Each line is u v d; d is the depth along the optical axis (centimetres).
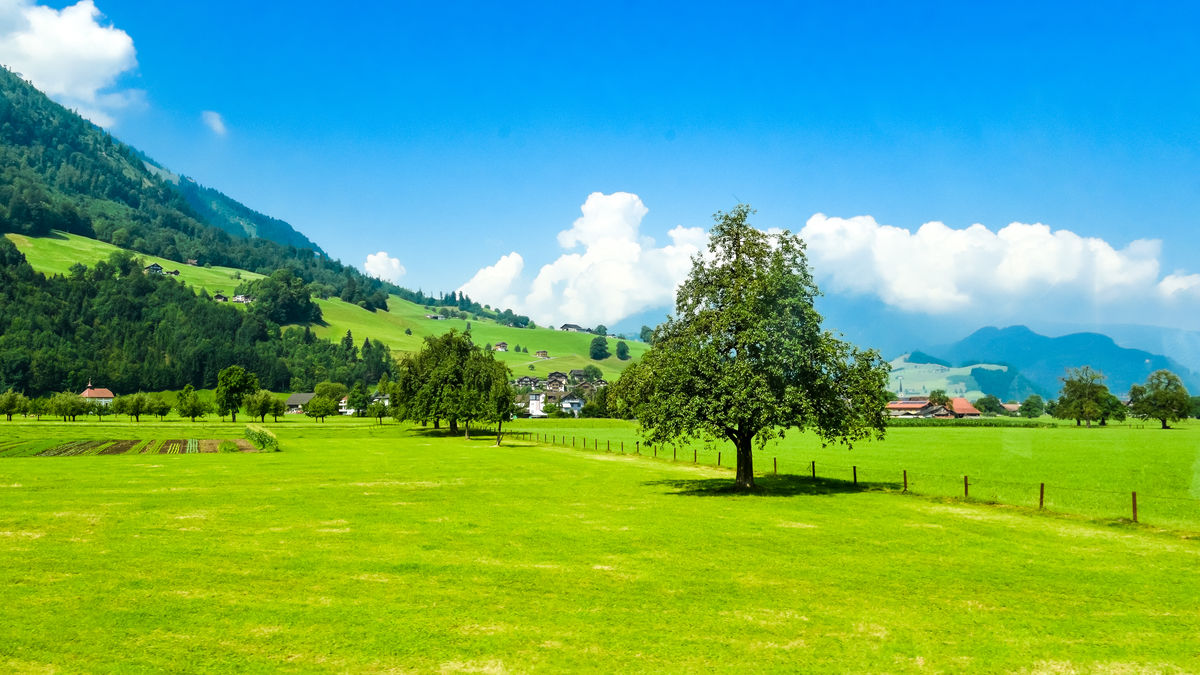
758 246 3841
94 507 2903
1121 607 1565
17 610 1484
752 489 3656
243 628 1386
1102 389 14012
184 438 8494
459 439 9100
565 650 1280
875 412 3709
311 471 4578
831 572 1862
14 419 13825
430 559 1992
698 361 3528
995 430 12162
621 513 2847
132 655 1239
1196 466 5284
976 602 1598
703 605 1560
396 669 1188
